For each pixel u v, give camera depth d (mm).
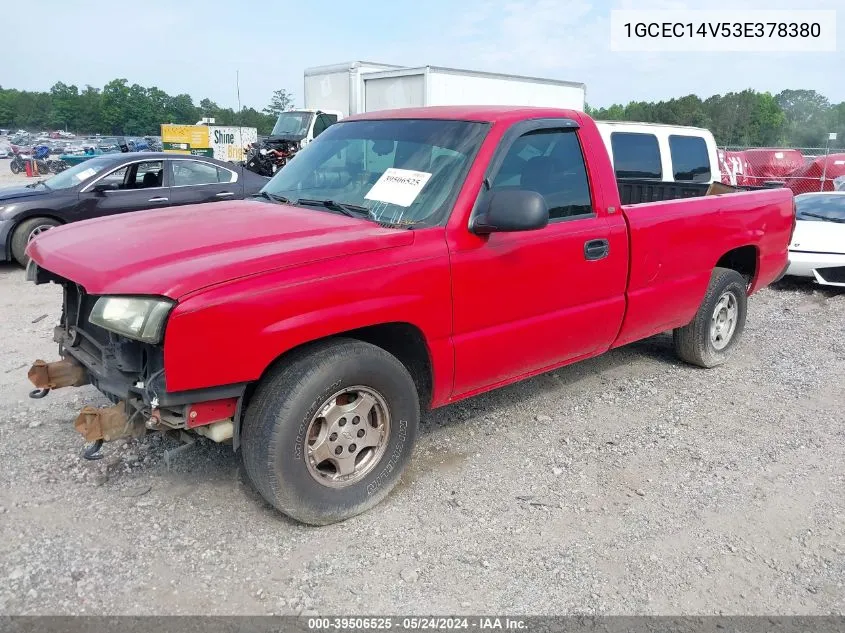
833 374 5680
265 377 3096
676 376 5516
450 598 2865
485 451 4145
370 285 3168
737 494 3754
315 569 3010
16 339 6082
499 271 3674
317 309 3010
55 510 3344
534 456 4105
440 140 3803
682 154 8625
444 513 3471
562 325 4133
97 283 2861
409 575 2992
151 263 2904
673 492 3756
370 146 4051
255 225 3434
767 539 3357
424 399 3736
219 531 3244
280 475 3053
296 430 3039
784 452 4262
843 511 3623
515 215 3320
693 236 4891
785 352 6230
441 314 3479
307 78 21156
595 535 3338
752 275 5809
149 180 10109
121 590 2824
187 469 3764
